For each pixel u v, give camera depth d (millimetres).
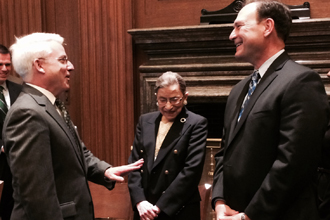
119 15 4016
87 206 1857
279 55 1799
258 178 1694
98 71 4090
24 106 1704
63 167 1786
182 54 3883
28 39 1864
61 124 1810
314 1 3621
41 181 1630
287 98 1624
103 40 4066
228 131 1924
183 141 2422
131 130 4105
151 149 2475
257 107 1714
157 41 3820
